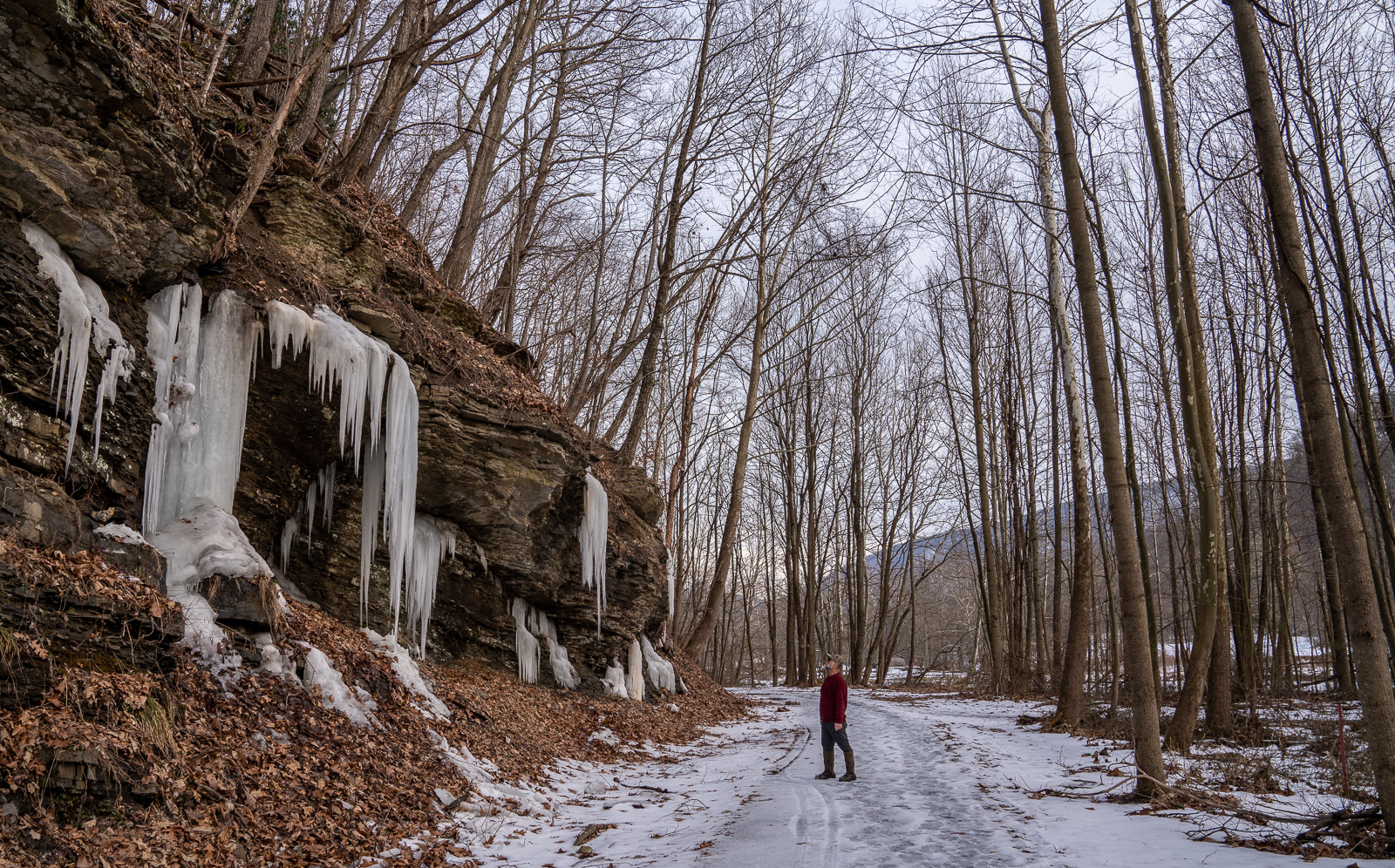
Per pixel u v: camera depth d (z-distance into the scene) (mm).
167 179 7852
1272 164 6402
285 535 10430
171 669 6480
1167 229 10297
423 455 11711
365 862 5922
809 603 35344
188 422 8273
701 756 12961
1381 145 12938
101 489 7188
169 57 9742
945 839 6398
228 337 8789
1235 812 6895
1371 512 13031
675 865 6016
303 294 10188
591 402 23734
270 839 5762
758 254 25297
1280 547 20844
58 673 5332
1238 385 17297
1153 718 7938
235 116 10297
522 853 6781
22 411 6332
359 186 14375
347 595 11070
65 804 4848
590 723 13297
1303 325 6195
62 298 6688
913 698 25766
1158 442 19922
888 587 37812
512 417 12953
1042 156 15500
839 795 8539
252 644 7609
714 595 25188
